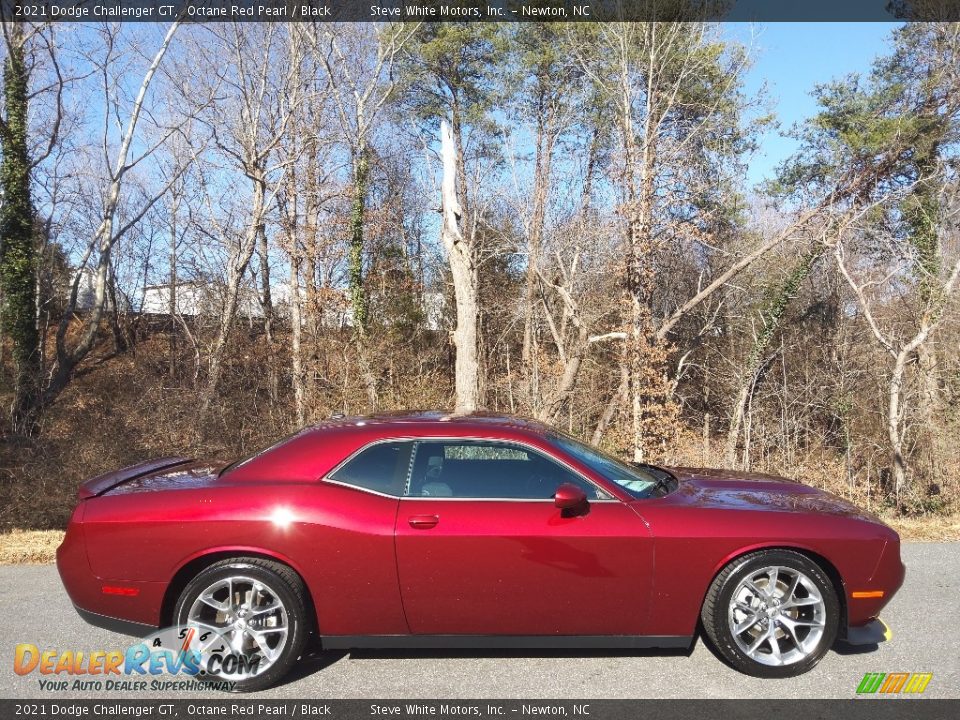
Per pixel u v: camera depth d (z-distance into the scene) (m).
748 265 17.78
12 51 16.97
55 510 9.38
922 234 16.23
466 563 3.59
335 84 20.55
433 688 3.55
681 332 20.27
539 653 3.95
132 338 26.38
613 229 16.03
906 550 6.18
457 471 3.84
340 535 3.59
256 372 16.53
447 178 13.83
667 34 15.88
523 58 23.66
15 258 17.09
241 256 20.02
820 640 3.70
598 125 21.31
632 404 13.56
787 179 20.30
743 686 3.56
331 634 3.66
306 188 18.95
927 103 16.28
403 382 15.39
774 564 3.69
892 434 12.99
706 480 4.41
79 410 15.26
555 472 3.84
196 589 3.59
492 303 22.95
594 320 17.17
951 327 14.11
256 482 3.79
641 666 3.78
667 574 3.64
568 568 3.62
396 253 25.56
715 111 17.52
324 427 4.11
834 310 17.62
